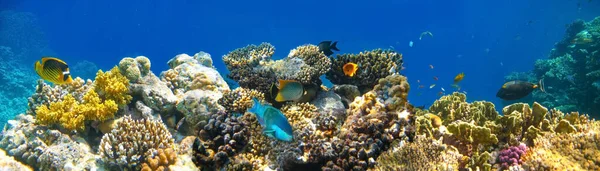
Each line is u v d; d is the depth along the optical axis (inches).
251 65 112.9
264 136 80.6
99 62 1139.9
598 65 233.8
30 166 79.8
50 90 95.9
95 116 87.7
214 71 117.2
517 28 1555.1
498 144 78.7
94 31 1376.7
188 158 77.9
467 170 70.2
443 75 1294.3
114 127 82.7
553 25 1590.8
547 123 80.7
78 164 78.2
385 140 76.3
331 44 122.0
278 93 81.0
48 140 83.2
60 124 86.5
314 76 100.4
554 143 69.6
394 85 88.8
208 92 105.6
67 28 1344.7
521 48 1285.7
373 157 72.4
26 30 675.4
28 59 650.8
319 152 71.3
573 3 1480.1
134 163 73.7
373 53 111.3
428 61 1502.2
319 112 92.4
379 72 106.0
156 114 96.0
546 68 298.4
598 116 218.5
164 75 114.7
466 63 1365.7
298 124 83.9
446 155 68.8
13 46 639.8
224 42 1587.1
